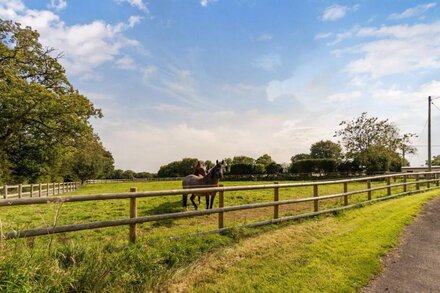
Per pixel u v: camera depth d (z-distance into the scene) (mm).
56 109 24812
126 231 7832
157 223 9141
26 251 4215
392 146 41531
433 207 12508
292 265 6070
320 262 6270
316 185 10609
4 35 24969
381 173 40562
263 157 80812
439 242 8039
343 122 44031
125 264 5098
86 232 7609
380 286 5504
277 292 5020
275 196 9195
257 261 6156
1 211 11633
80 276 4395
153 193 6441
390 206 12281
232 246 6789
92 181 65000
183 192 7012
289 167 54906
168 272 5223
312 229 8586
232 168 56250
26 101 22891
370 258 6613
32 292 3758
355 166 45406
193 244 6570
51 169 35062
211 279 5324
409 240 8117
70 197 5074
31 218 9781
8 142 26984
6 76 23391
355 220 9922
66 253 4871
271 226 8586
